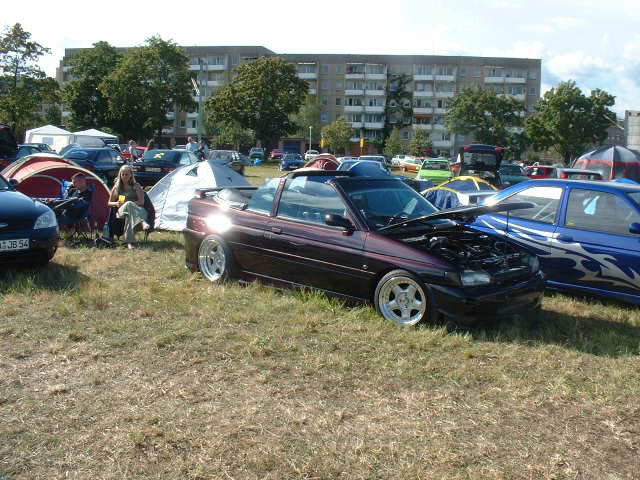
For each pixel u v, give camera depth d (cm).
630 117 5084
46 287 673
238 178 1179
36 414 377
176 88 6731
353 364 470
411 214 641
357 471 320
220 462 325
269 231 666
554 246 693
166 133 9169
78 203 977
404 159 6291
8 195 759
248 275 695
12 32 4666
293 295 654
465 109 6328
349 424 373
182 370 451
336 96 9494
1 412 378
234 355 482
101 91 6588
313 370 455
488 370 465
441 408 398
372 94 9381
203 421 371
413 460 332
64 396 403
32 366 452
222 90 6738
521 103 6356
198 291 677
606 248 655
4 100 4706
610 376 461
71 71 7088
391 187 673
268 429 364
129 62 6531
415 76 9400
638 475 324
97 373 441
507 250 620
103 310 596
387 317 576
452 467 327
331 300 625
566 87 5497
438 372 460
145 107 6581
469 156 2266
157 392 411
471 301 527
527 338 552
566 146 5562
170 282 723
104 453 332
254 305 616
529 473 323
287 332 535
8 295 629
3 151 2081
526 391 425
